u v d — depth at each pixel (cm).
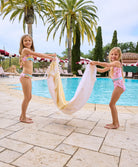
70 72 2100
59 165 159
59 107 304
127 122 306
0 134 235
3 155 176
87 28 2020
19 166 156
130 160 172
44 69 2148
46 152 185
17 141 213
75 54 2272
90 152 188
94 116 346
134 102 628
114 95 271
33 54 288
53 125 282
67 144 207
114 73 275
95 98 698
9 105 426
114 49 284
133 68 2241
